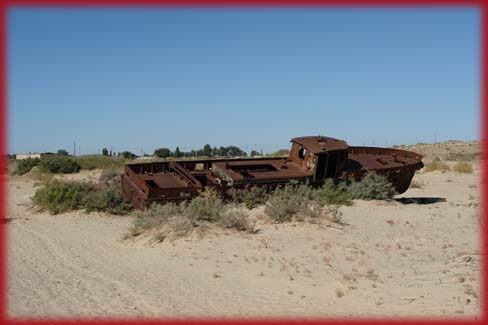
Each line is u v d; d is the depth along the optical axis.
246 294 10.49
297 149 25.92
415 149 66.00
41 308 9.59
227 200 22.16
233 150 66.12
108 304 9.91
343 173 24.97
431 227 17.53
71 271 12.87
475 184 34.16
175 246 14.91
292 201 18.30
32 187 38.00
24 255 14.84
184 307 9.66
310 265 12.40
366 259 12.87
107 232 18.97
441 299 8.95
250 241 14.96
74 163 50.00
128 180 23.27
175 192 21.06
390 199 24.39
